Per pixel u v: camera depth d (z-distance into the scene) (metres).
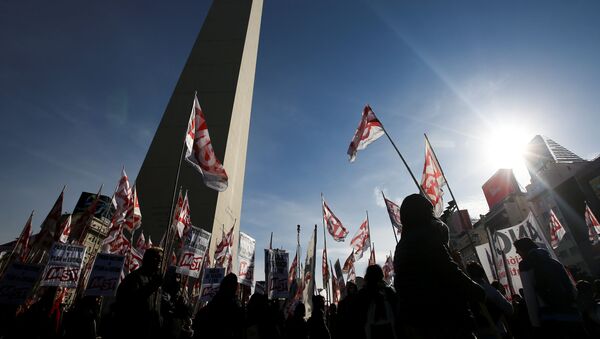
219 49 30.64
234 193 26.97
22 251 9.23
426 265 2.56
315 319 7.55
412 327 2.50
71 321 6.25
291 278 16.22
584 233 42.53
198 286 14.45
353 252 17.58
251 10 33.66
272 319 6.39
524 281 4.20
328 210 17.58
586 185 43.28
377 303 4.53
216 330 5.02
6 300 6.77
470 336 2.36
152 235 20.55
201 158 8.51
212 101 27.44
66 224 9.97
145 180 23.02
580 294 6.16
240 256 10.92
